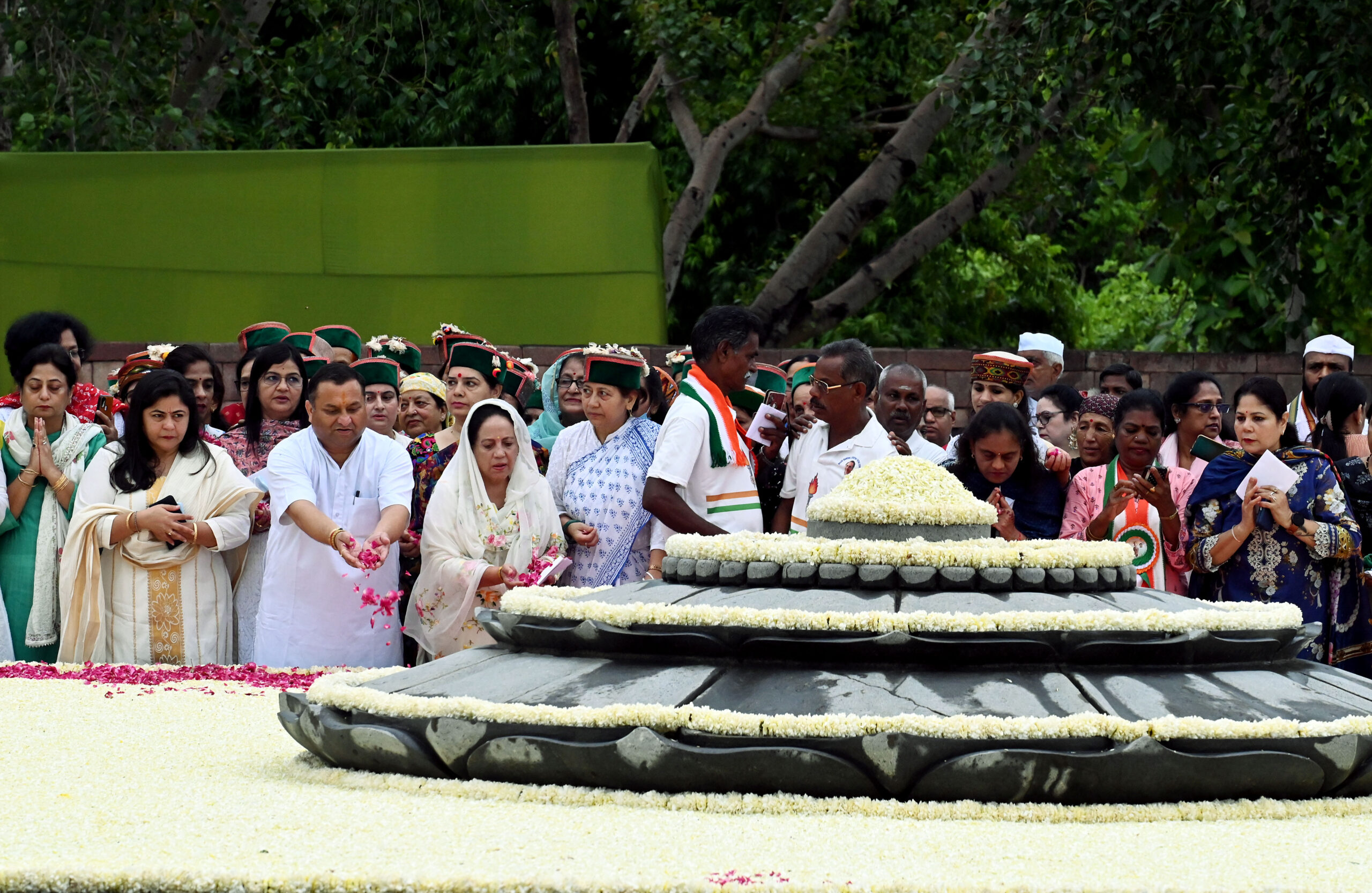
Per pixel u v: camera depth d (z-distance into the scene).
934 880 5.95
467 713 8.00
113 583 13.41
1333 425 14.83
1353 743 7.76
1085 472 13.69
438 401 16.78
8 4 28.09
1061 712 7.77
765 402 14.18
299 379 14.94
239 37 28.81
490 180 21.69
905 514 9.33
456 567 13.06
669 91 30.78
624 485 13.65
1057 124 27.52
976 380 16.30
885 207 29.98
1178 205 27.42
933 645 8.02
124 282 21.67
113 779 8.25
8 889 6.04
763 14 32.00
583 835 6.80
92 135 26.50
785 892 5.81
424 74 31.50
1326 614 12.83
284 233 21.73
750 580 8.94
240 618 14.22
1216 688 8.26
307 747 8.80
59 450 14.11
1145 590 9.48
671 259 29.30
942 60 32.03
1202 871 6.21
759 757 7.49
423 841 6.66
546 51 31.64
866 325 34.56
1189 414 14.70
